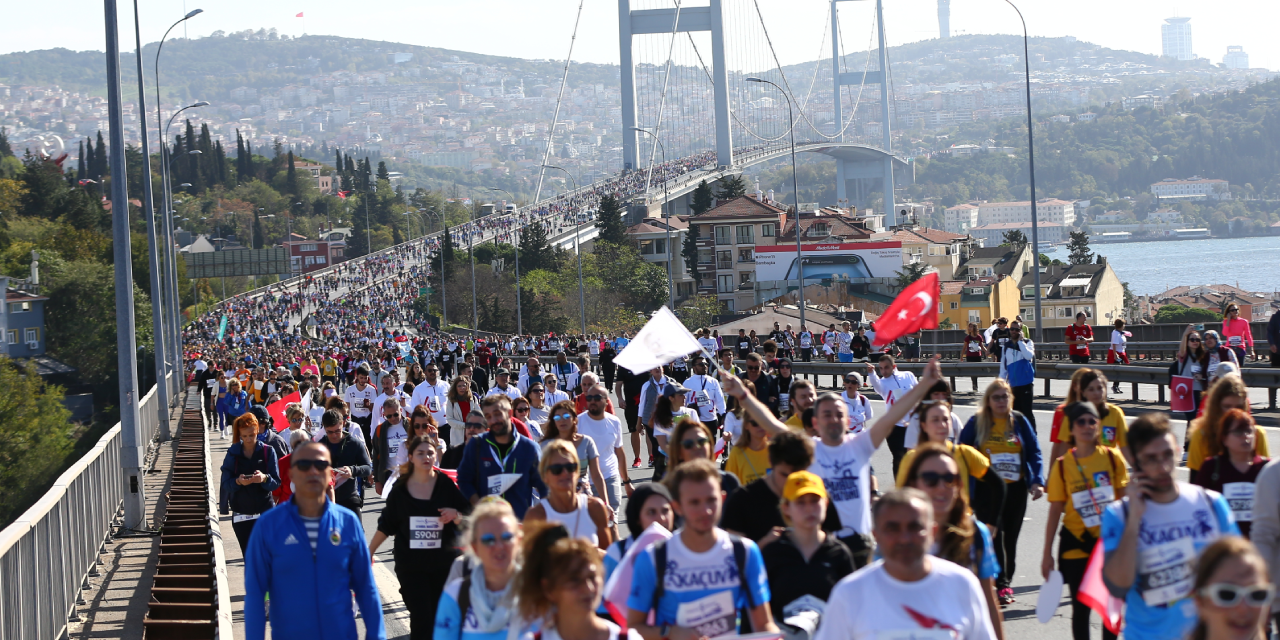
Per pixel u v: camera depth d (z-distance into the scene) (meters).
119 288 16.58
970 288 94.50
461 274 111.06
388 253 148.38
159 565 12.86
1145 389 26.03
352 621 6.90
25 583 9.59
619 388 20.42
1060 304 101.50
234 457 10.73
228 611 8.66
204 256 114.56
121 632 11.19
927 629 4.68
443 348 42.16
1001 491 7.95
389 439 13.06
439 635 5.84
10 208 140.50
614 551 6.60
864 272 104.62
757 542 6.68
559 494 7.68
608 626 5.07
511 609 5.48
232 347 77.31
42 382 78.50
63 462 74.88
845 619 4.77
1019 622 8.56
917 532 4.70
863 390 29.94
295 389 18.67
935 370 7.43
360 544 6.94
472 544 5.71
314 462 6.75
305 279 129.50
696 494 5.60
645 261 132.88
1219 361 15.75
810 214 116.81
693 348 8.06
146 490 21.02
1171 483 5.93
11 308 97.06
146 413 26.33
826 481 7.38
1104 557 5.95
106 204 176.12
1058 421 9.27
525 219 157.38
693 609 5.64
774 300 102.88
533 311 103.25
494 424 9.07
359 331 93.12
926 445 5.94
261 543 6.77
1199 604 4.40
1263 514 6.25
